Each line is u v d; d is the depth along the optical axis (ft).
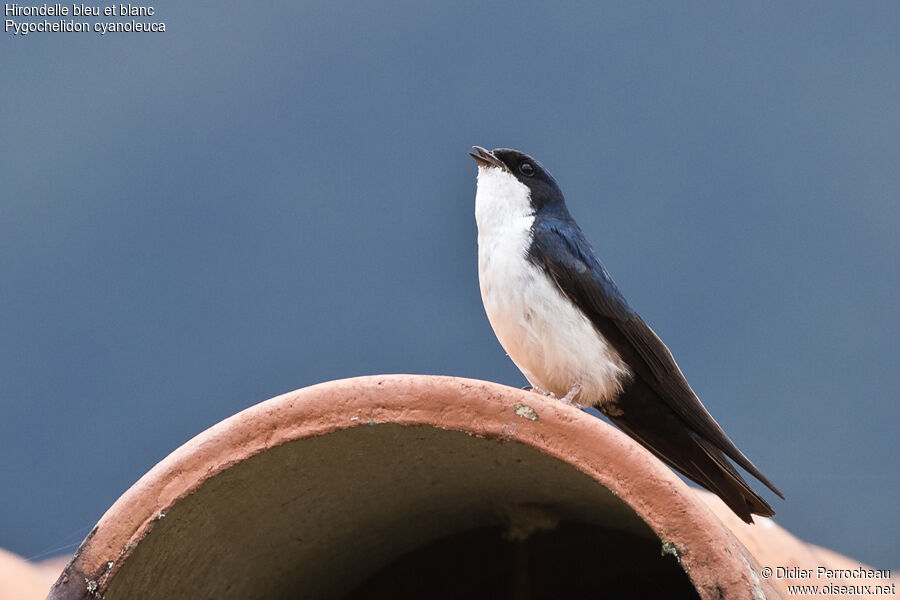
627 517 12.56
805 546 15.64
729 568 9.34
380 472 11.63
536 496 12.74
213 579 11.71
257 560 12.10
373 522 12.82
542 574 14.17
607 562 14.07
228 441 10.15
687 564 9.41
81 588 9.87
